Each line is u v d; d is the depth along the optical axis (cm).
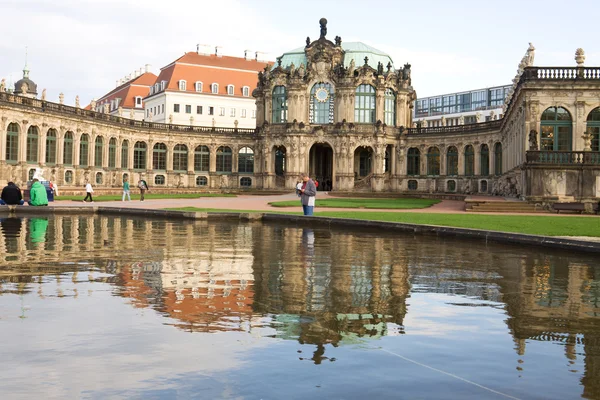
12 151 7462
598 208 4809
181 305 1157
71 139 8669
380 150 10419
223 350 859
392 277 1531
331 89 10625
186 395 690
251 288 1348
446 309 1150
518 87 6288
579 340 934
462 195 8712
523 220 3616
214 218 3975
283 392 702
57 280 1428
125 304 1159
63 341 896
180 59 14162
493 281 1482
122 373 761
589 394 703
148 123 10681
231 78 14388
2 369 772
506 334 966
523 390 715
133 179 10456
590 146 5516
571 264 1814
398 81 10775
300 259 1888
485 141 9431
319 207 5622
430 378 753
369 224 3244
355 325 1016
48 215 4256
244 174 11406
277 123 10788
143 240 2470
